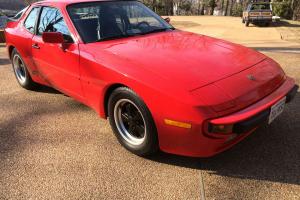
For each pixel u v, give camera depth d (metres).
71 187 3.14
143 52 3.65
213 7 38.00
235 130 2.92
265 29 17.59
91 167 3.44
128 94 3.32
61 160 3.59
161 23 4.79
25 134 4.20
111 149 3.76
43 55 4.68
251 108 3.06
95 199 2.97
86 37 4.09
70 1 4.60
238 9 33.59
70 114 4.73
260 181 3.07
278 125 4.06
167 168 3.35
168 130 3.09
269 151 3.53
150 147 3.36
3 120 4.64
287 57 7.98
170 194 2.97
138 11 4.78
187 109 2.93
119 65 3.45
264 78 3.38
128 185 3.13
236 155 3.49
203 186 3.05
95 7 4.48
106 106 3.84
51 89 5.81
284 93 3.39
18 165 3.53
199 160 3.44
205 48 3.83
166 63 3.37
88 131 4.21
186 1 38.56
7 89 5.95
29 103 5.22
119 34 4.25
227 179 3.13
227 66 3.41
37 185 3.19
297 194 2.88
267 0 25.84
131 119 3.52
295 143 3.66
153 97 3.10
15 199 3.01
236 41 12.74
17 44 5.38
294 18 25.83
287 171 3.20
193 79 3.12
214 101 2.94
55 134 4.17
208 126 2.91
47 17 4.74
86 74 3.88
